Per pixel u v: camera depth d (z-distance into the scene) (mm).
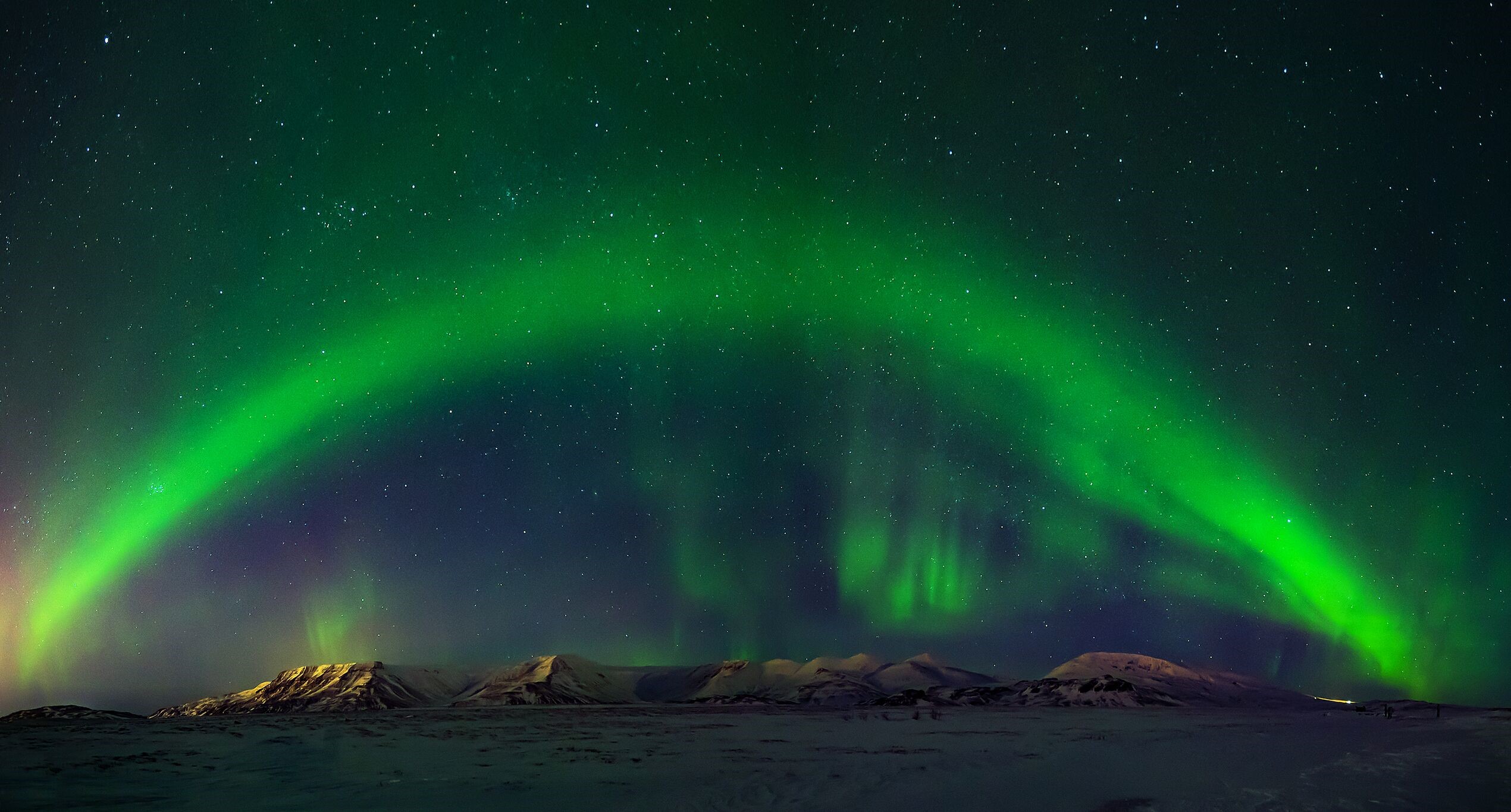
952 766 30297
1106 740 44250
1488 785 24109
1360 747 36719
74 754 34531
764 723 65000
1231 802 21453
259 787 25750
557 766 31078
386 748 38875
